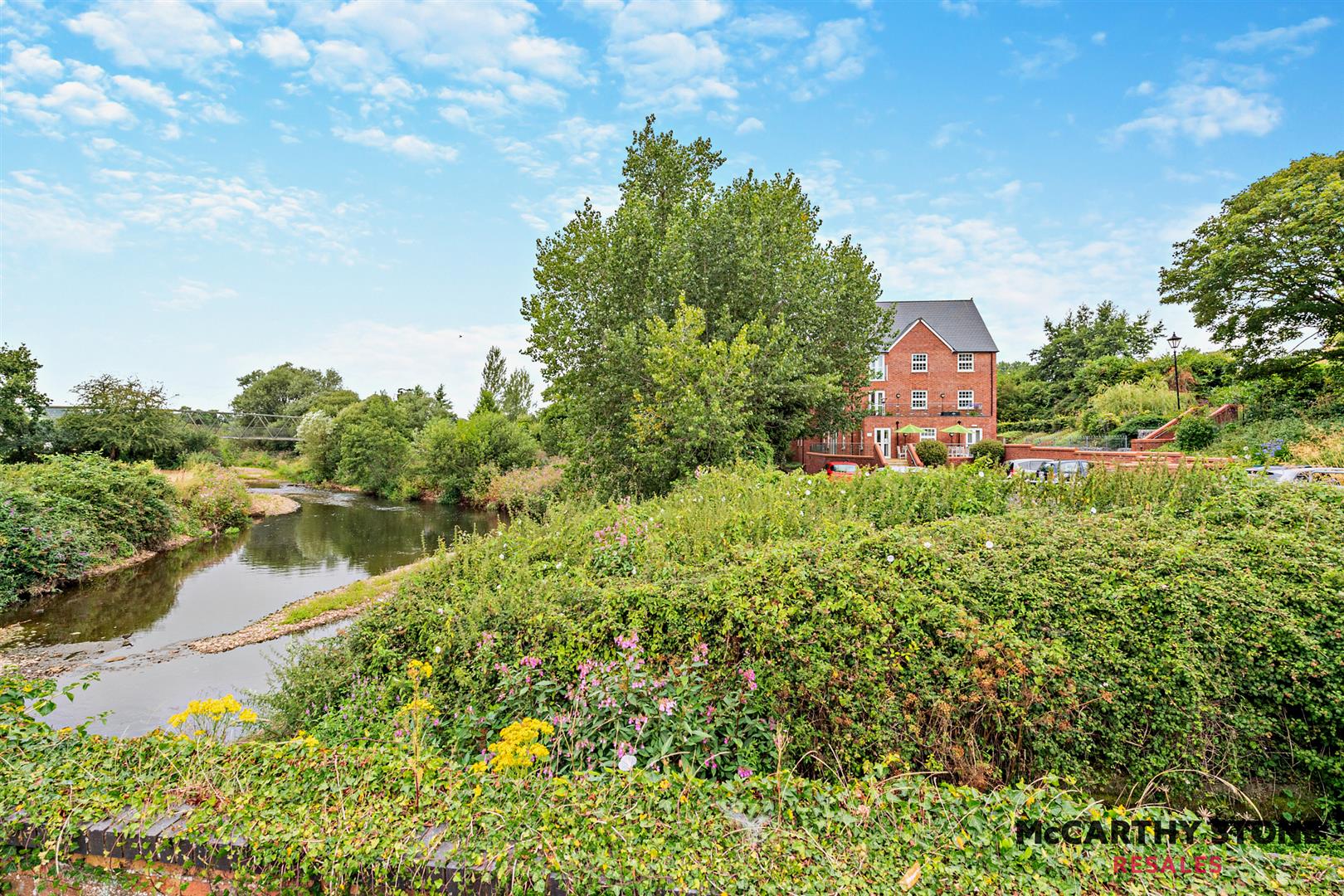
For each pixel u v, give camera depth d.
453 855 2.35
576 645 4.32
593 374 20.48
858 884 2.25
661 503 9.37
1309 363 21.05
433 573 5.60
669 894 2.23
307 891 2.41
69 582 14.66
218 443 42.69
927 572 4.54
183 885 2.52
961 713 3.85
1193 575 4.26
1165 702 3.84
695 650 4.11
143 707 8.05
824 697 3.88
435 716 4.15
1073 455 23.03
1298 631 3.82
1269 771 3.80
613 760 3.56
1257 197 20.95
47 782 2.81
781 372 17.70
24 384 25.05
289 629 11.24
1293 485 6.26
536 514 8.95
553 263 23.31
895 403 36.34
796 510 7.04
